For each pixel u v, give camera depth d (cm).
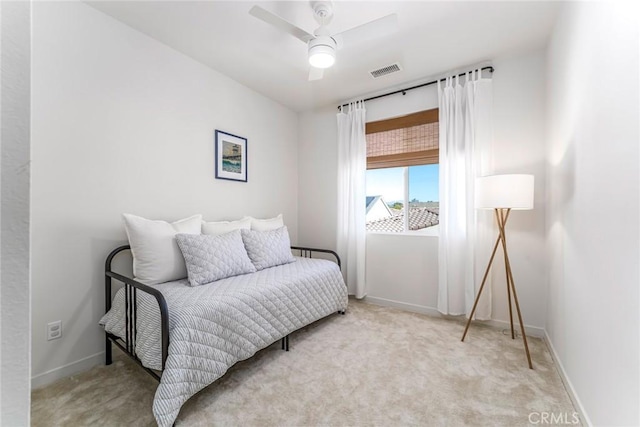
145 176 235
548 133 239
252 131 336
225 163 303
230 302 184
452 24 218
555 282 215
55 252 187
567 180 188
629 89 112
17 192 36
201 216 264
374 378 189
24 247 36
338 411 159
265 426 149
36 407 160
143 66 232
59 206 188
